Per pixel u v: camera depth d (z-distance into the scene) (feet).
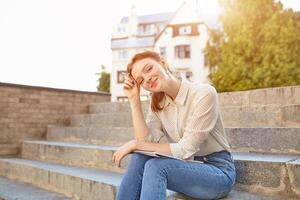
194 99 5.31
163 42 76.59
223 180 5.14
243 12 48.24
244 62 46.44
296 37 44.01
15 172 11.38
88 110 18.17
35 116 15.99
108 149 9.54
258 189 5.87
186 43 74.02
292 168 5.46
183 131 5.61
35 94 16.07
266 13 46.37
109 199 7.23
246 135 8.11
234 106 11.38
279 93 10.93
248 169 6.03
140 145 5.36
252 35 46.55
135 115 5.91
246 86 45.27
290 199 5.39
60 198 8.48
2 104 14.85
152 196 4.59
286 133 7.42
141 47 81.46
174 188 5.09
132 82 5.97
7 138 14.87
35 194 8.95
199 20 74.13
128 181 5.32
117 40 84.07
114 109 16.11
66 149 11.07
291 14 45.27
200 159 5.53
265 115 9.48
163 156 4.98
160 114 5.90
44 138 16.24
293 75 42.93
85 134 13.33
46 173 9.75
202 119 5.08
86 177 8.24
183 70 73.31
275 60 43.98
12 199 8.48
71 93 17.53
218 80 48.73
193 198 5.39
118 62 82.74
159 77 5.41
